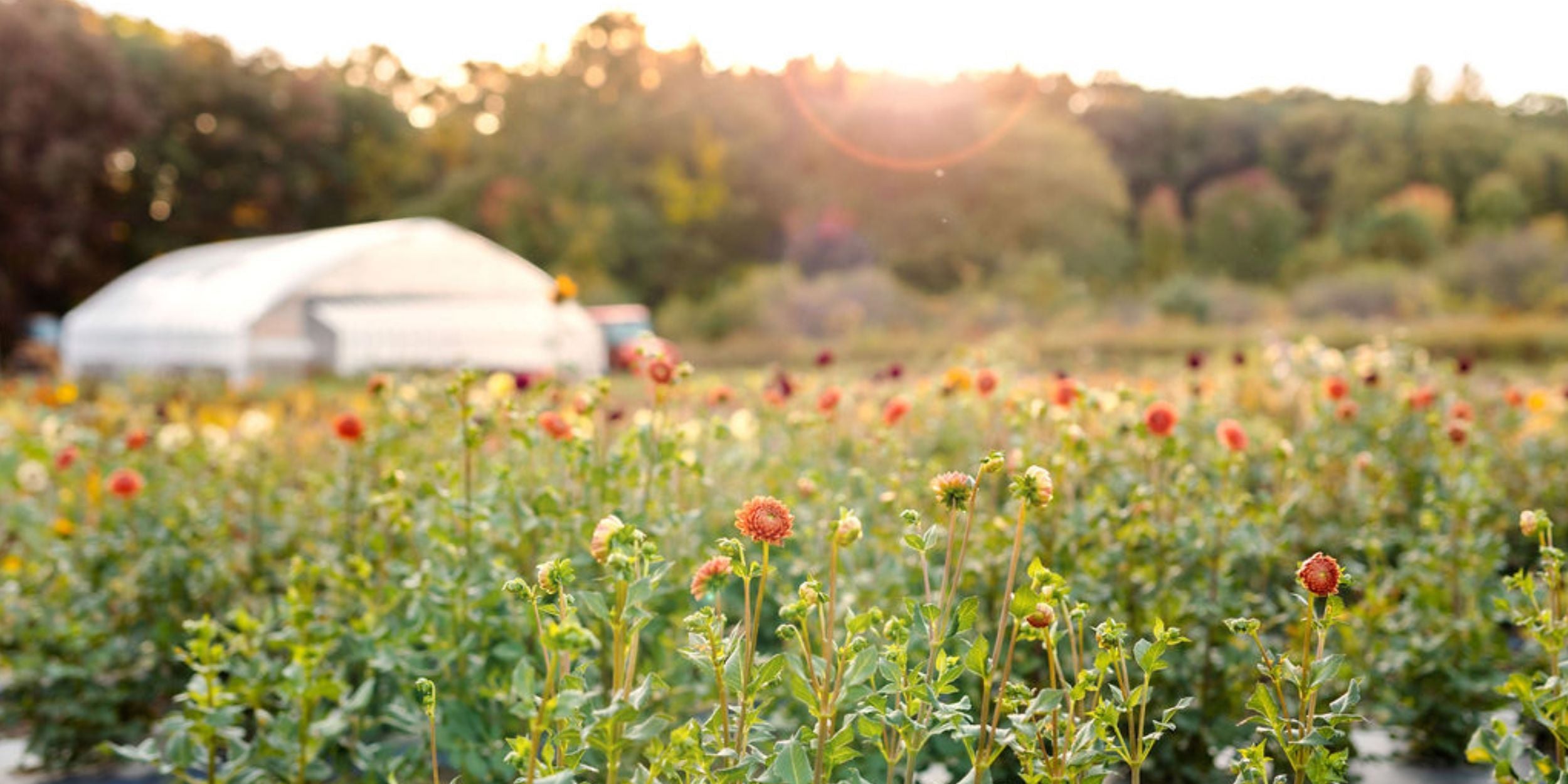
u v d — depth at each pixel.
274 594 5.14
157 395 11.12
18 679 4.66
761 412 6.33
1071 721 2.31
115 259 44.31
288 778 3.25
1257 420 7.38
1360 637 4.32
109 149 39.88
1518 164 53.97
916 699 2.27
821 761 2.22
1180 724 3.68
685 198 51.09
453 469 4.17
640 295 49.66
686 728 2.17
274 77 48.91
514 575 3.44
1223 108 66.56
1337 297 33.56
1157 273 51.34
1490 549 4.39
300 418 8.46
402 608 3.82
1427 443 6.06
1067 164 51.69
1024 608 2.27
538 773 2.18
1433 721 4.23
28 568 5.25
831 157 53.94
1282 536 4.38
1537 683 2.96
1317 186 60.81
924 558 2.33
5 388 12.39
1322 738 2.27
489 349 26.16
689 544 4.10
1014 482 2.27
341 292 26.23
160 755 3.16
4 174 37.78
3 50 38.06
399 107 60.28
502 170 52.44
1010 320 34.97
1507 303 33.31
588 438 4.05
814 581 2.20
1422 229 46.16
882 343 29.61
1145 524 3.95
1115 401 5.12
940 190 51.22
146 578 4.77
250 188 47.53
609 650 3.63
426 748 3.35
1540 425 7.02
